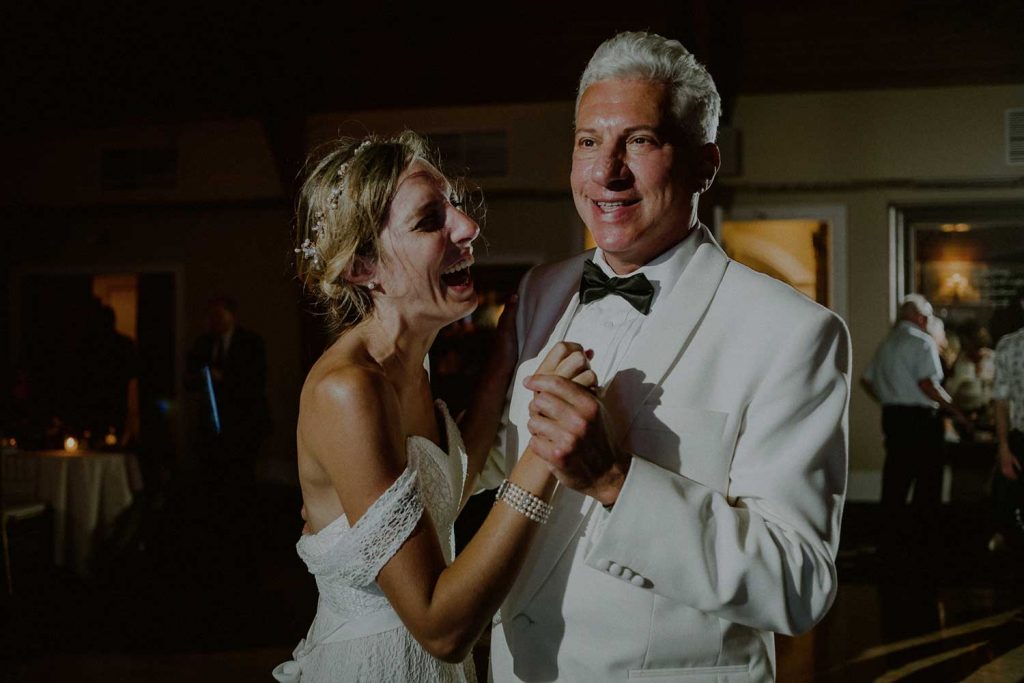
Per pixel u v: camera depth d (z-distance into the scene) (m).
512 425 1.37
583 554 1.20
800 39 7.16
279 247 8.48
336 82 7.98
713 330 1.22
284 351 8.41
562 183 7.96
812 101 7.54
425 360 1.47
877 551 5.64
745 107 7.64
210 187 8.64
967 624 4.20
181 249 8.69
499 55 7.68
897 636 4.05
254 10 7.66
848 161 7.52
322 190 1.33
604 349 1.31
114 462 5.13
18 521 4.77
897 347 5.86
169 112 8.43
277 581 5.08
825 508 1.13
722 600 1.06
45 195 8.95
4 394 6.41
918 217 7.43
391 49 7.75
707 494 1.11
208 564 5.27
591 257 1.43
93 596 4.80
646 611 1.16
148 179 8.77
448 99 8.00
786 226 7.70
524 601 1.23
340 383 1.20
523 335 1.47
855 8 6.93
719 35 7.20
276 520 6.79
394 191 1.29
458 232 1.32
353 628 1.33
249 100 8.05
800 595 1.06
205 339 5.74
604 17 7.29
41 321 9.02
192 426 8.57
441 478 1.36
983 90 7.30
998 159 7.31
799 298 1.21
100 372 8.25
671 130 1.21
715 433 1.17
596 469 1.09
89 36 7.93
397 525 1.17
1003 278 7.29
